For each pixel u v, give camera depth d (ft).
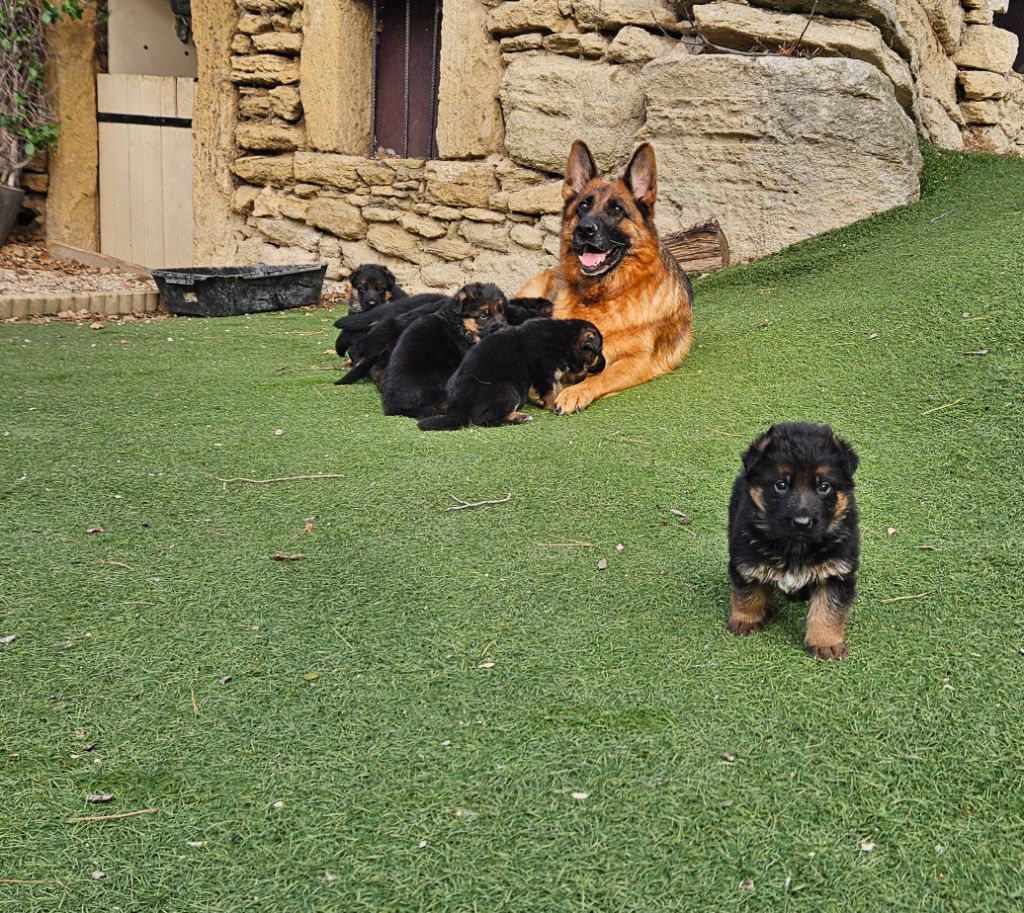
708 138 12.78
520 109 13.96
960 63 16.22
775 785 4.58
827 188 12.39
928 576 6.49
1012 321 9.18
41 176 17.54
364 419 9.08
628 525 7.14
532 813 4.43
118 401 9.48
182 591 6.44
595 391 9.35
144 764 4.82
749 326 10.50
